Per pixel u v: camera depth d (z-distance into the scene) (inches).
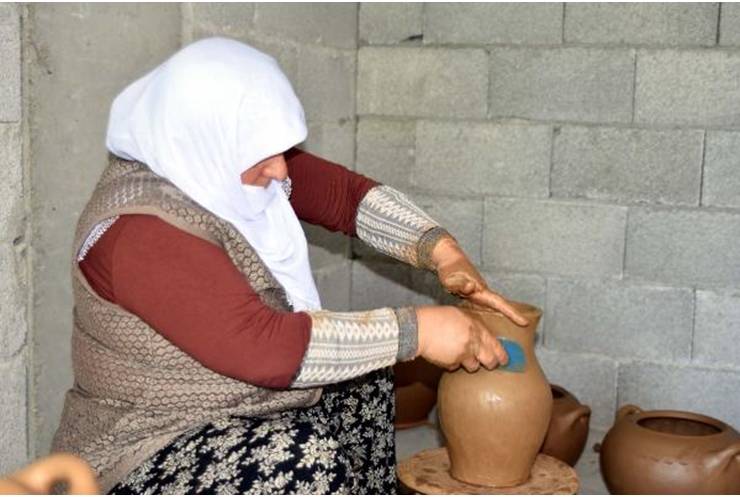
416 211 84.7
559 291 131.5
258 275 69.5
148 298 63.6
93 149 97.4
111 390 67.3
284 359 64.6
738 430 125.6
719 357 125.5
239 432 66.4
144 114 68.2
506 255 133.6
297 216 87.0
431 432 132.7
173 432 67.0
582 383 132.0
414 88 136.3
